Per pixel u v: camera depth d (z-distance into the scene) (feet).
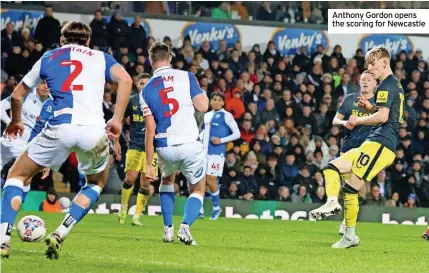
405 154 180.45
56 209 152.97
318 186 170.91
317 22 206.28
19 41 175.22
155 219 134.82
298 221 150.00
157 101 72.69
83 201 57.62
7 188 55.67
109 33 182.91
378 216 165.27
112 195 155.12
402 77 196.75
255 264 59.57
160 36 194.08
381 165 76.02
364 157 75.87
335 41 203.51
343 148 99.50
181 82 73.41
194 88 73.46
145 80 111.75
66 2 189.26
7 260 55.67
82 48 58.13
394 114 75.56
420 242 98.73
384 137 75.66
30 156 55.77
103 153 57.06
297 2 205.57
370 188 173.47
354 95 99.66
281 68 190.39
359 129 97.55
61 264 54.90
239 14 202.59
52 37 177.99
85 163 57.41
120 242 78.33
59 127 55.11
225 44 192.95
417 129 186.50
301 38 202.18
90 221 122.93
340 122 97.55
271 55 191.93
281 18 203.51
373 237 106.73
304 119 180.96
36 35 177.99
